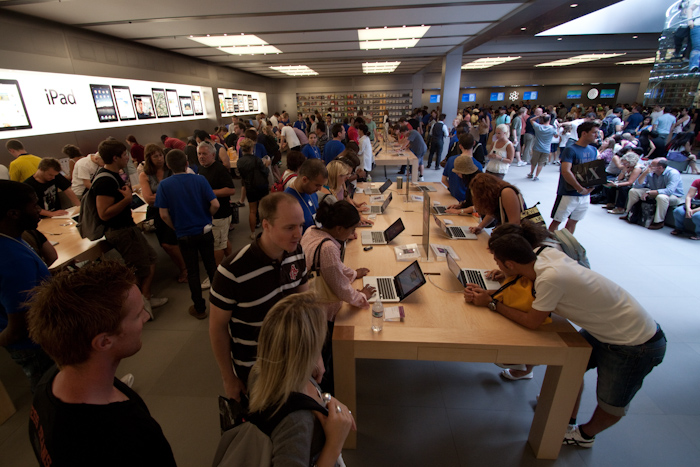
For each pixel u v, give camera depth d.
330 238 1.67
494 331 1.57
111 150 2.45
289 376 0.76
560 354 1.48
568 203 3.46
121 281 0.75
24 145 4.83
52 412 0.68
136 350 0.79
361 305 1.76
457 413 1.96
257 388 0.80
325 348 1.75
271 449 0.73
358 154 5.71
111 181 2.48
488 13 5.48
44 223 3.21
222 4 4.62
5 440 1.85
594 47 11.77
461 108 20.48
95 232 2.56
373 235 2.74
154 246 4.44
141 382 2.22
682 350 2.38
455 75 10.07
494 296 1.73
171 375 2.28
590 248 3.96
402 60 11.28
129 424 0.72
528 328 1.58
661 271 3.41
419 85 17.88
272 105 17.38
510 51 11.98
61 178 3.53
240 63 10.89
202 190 2.60
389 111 18.27
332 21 5.75
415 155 6.99
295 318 0.78
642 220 4.57
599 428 1.65
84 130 5.87
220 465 0.77
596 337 1.48
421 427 1.88
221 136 8.84
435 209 3.34
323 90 17.98
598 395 1.58
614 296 1.41
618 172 5.51
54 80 5.37
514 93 20.12
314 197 2.55
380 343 1.55
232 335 1.39
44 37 5.09
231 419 1.01
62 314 0.67
